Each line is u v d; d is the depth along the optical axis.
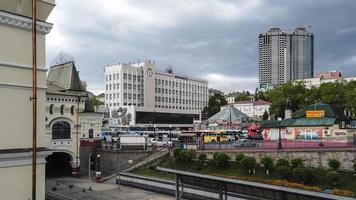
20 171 19.73
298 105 141.50
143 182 61.75
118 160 72.62
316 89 144.12
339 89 139.12
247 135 96.88
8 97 19.47
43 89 21.08
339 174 49.75
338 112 76.88
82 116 75.19
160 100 185.88
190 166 63.31
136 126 152.50
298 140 66.25
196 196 48.34
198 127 121.06
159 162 68.19
